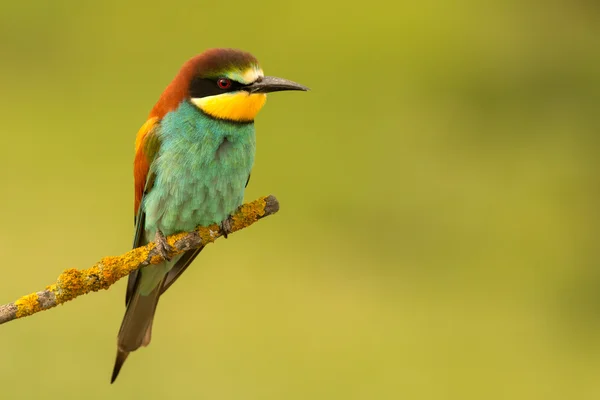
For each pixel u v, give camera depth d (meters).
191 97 6.46
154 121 6.46
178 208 6.46
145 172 6.47
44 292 6.34
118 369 6.48
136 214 6.51
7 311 6.33
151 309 6.48
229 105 6.45
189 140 6.45
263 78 6.46
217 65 6.45
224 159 6.46
